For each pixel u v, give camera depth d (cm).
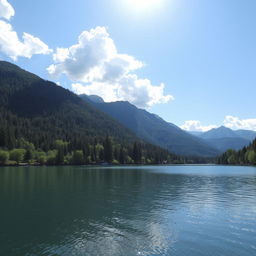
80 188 5238
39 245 1933
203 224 2517
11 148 16875
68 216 2820
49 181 6500
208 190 5069
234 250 1850
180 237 2122
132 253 1786
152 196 4259
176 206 3403
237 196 4291
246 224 2517
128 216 2830
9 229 2331
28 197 4041
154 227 2409
